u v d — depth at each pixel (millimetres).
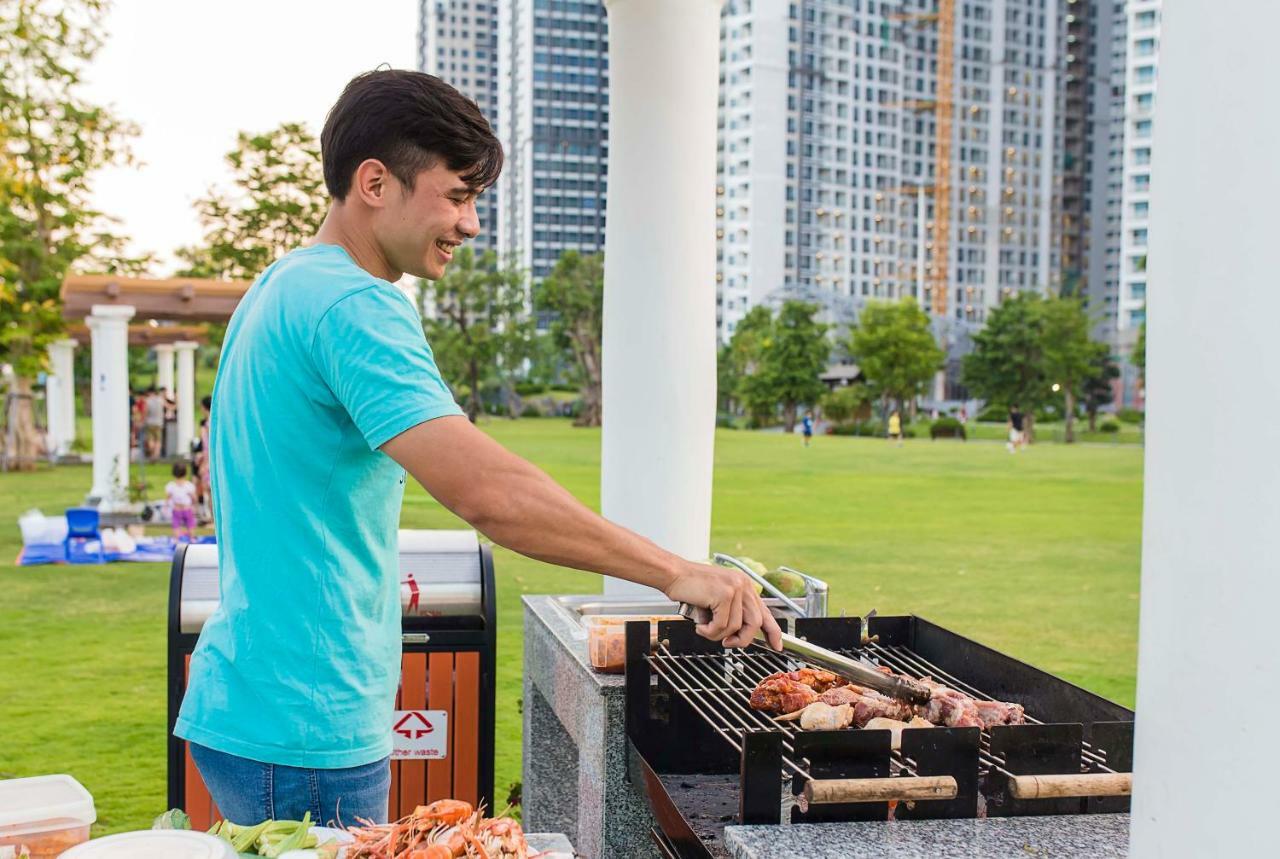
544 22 120750
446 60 132250
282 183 31297
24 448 24688
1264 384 1040
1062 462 34500
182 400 23469
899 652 2939
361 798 1784
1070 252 141875
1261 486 1044
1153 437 1162
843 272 128375
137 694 6289
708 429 4059
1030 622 8891
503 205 132125
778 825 1888
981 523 16312
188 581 3143
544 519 1626
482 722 3285
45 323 22984
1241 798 1060
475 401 70625
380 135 1729
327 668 1734
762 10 122188
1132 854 1198
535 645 3650
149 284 15023
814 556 12727
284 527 1713
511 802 4164
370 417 1605
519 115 125562
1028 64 136625
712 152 4012
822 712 2201
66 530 11422
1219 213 1068
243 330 1787
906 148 132000
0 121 19969
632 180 3939
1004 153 136125
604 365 4074
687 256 3953
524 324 70188
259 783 1734
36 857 1551
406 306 1709
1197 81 1087
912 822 1903
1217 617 1077
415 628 3266
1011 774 1949
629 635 2625
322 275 1697
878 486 23359
